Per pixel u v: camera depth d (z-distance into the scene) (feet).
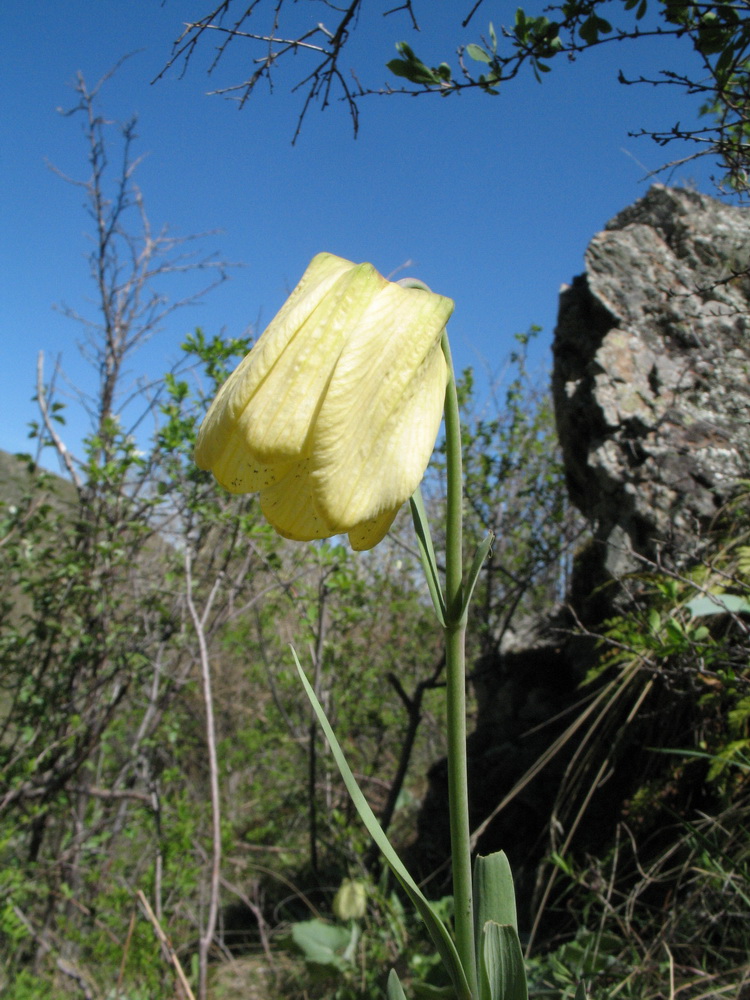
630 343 11.96
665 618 8.43
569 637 13.69
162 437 12.92
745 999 6.22
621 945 7.83
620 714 10.41
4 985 11.10
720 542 9.50
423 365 4.14
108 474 13.04
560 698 13.44
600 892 8.29
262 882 17.03
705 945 6.84
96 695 14.39
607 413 11.51
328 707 17.83
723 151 7.77
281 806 18.93
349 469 3.89
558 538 17.95
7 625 13.85
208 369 12.61
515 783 12.80
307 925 12.53
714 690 8.20
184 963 13.55
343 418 3.91
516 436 19.06
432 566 4.21
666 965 6.73
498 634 20.43
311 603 14.60
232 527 13.32
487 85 8.02
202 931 11.61
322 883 15.75
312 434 3.93
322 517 3.82
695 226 12.51
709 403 11.21
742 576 8.14
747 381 11.03
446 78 8.17
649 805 9.14
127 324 16.72
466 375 18.43
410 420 4.08
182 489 13.01
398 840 17.56
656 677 9.00
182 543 15.12
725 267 11.97
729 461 10.62
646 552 10.69
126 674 15.26
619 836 9.60
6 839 12.05
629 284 12.37
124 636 14.52
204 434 4.17
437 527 19.90
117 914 12.51
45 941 11.69
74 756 14.03
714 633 8.64
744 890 6.90
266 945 12.84
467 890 3.92
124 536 15.67
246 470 4.31
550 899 10.48
